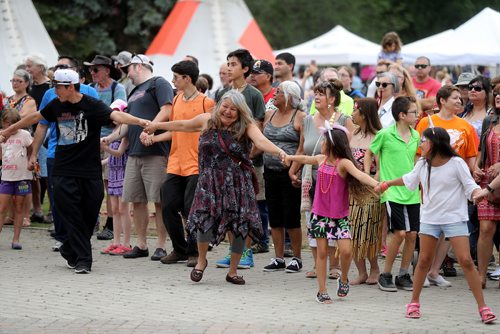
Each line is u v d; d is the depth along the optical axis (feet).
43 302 53.47
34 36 110.52
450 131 61.16
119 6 172.76
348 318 49.88
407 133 59.21
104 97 77.92
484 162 60.75
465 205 50.16
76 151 62.69
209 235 59.26
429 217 50.21
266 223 72.33
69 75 61.62
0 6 108.78
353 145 62.28
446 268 63.77
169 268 65.36
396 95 69.82
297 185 62.85
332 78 64.03
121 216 71.26
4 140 66.08
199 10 113.91
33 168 71.56
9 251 72.13
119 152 69.26
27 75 82.07
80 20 169.48
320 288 54.08
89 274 62.49
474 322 49.29
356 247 59.26
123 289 57.41
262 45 114.73
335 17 216.33
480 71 140.67
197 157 65.05
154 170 67.51
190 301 54.03
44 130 71.15
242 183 58.80
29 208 84.28
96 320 48.98
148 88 68.69
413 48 131.23
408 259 58.80
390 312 51.65
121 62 82.69
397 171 58.65
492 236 58.95
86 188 63.10
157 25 171.32
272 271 64.90
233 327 47.39
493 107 60.70
